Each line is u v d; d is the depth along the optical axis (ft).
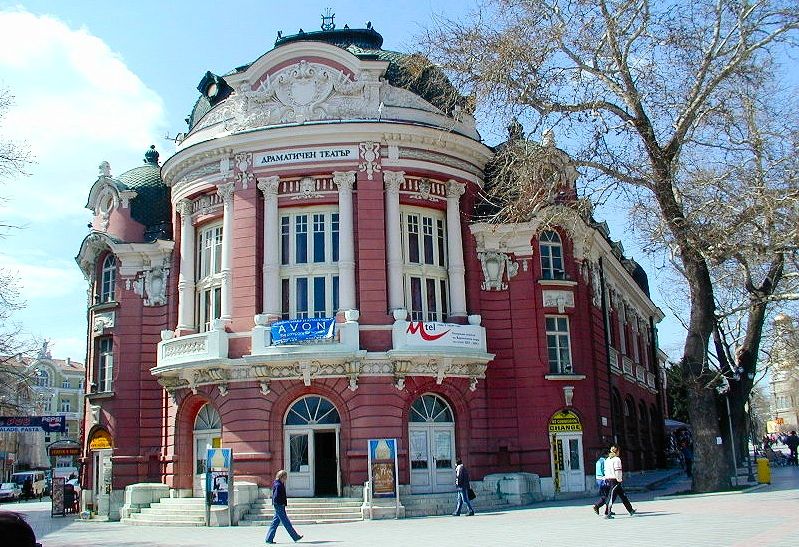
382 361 103.40
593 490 112.98
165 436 115.96
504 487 104.99
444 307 114.21
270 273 107.14
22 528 18.42
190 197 117.29
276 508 70.64
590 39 88.48
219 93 127.75
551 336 118.42
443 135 111.86
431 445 107.04
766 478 103.19
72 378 367.86
